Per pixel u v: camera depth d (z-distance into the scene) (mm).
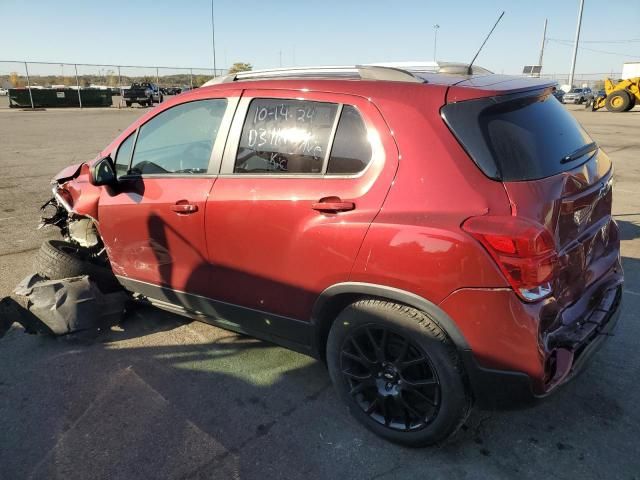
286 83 2955
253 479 2500
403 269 2373
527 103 2637
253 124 3029
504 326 2221
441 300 2309
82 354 3656
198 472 2547
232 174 3072
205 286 3320
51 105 34906
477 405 2441
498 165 2320
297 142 2826
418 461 2594
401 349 2521
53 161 12031
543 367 2270
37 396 3170
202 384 3277
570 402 3027
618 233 3199
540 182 2344
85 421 2932
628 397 3064
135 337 3891
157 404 3078
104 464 2605
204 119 3281
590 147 2939
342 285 2609
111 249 3883
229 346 3744
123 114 28984
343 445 2715
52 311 3750
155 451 2689
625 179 9570
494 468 2537
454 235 2244
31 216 7246
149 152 3592
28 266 5266
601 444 2691
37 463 2619
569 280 2525
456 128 2404
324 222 2629
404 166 2459
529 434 2770
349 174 2621
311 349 2973
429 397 2514
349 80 2777
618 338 3711
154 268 3613
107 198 3764
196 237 3244
